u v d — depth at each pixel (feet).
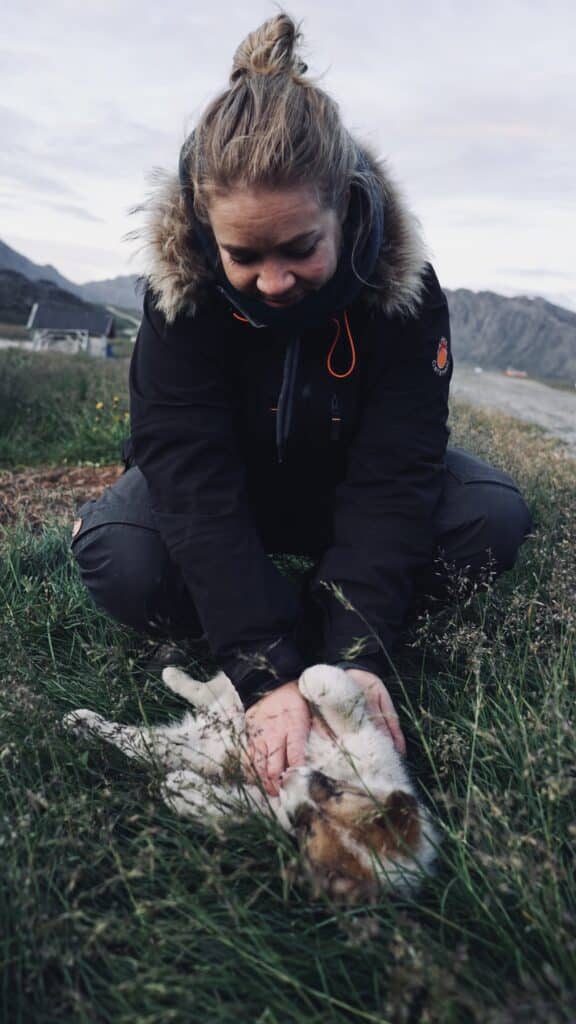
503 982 5.15
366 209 7.22
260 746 7.53
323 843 6.66
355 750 7.50
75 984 5.59
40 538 13.01
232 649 7.86
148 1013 5.31
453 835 6.17
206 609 7.96
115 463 23.57
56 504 16.03
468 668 8.70
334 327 8.13
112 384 35.09
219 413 8.25
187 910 6.12
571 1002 4.92
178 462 8.09
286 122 6.16
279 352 8.32
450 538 9.32
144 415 8.23
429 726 7.79
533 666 8.82
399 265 7.76
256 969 5.39
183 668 9.69
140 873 5.73
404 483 8.48
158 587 9.06
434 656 9.62
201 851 6.07
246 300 7.30
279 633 7.93
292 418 8.60
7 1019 5.35
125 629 10.27
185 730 8.63
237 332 8.20
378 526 8.46
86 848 6.57
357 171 7.18
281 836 6.40
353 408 8.59
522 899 5.60
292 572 11.80
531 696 8.58
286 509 9.68
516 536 9.49
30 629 10.37
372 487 8.55
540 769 6.89
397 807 6.81
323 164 6.39
